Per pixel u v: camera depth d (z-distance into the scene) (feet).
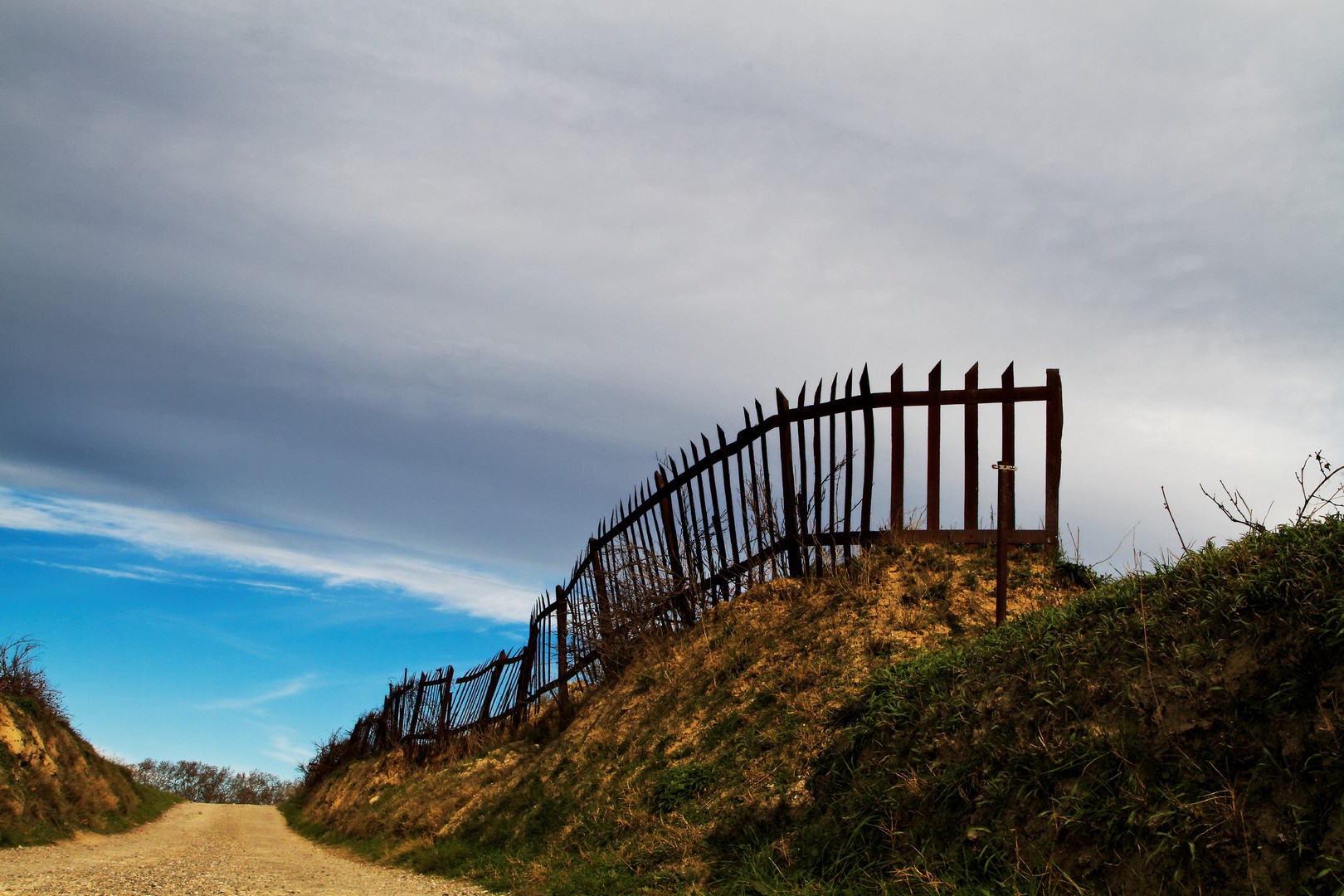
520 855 27.37
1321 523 13.91
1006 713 16.14
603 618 41.52
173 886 23.52
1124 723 13.64
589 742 32.68
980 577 27.91
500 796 36.50
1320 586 12.31
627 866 21.61
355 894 23.62
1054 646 16.29
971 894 13.46
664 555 38.86
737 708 26.63
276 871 31.19
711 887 18.43
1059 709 15.01
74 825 44.09
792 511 32.22
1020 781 14.57
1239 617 13.24
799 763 21.16
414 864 33.50
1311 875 9.97
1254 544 14.58
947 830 15.21
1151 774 12.69
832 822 17.79
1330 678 11.34
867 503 29.94
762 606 31.94
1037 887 12.72
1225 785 11.50
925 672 19.43
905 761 17.51
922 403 30.25
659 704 30.96
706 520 36.42
